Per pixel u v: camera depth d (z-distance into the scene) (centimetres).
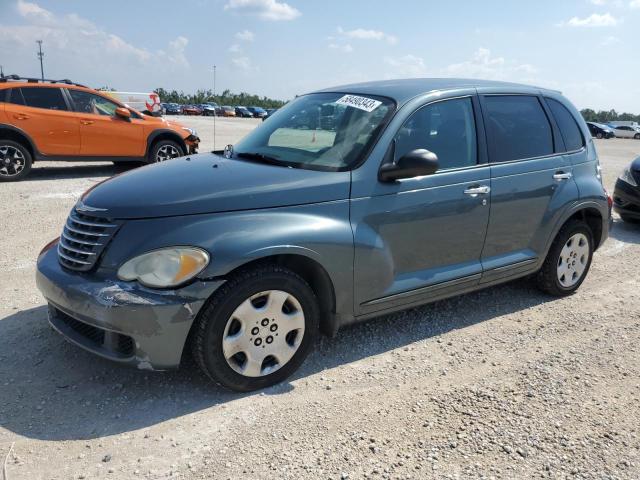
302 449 284
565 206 480
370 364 377
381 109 393
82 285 310
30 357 368
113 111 1117
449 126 414
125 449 281
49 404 317
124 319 297
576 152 502
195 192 323
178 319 302
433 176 395
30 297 465
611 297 522
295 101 482
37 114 1023
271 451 282
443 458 281
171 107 6681
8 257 569
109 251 311
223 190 327
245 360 330
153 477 262
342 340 411
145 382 343
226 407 320
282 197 337
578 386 355
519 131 459
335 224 349
